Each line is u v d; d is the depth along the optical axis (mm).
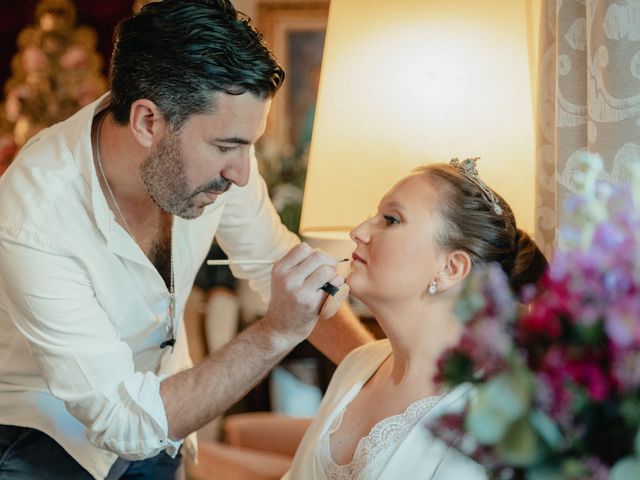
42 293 1649
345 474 1531
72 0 4691
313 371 5152
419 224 1589
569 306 895
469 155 1889
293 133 5266
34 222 1663
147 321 1880
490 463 935
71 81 4629
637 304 867
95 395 1652
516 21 1888
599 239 919
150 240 1911
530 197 1897
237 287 4832
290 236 2219
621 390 858
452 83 1890
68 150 1749
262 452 3299
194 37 1582
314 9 5234
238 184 1700
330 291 1609
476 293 962
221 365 1670
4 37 4879
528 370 904
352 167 1944
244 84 1579
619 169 1545
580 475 873
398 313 1598
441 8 1895
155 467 2066
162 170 1688
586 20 1630
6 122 4668
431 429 986
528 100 1895
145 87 1633
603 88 1561
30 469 1838
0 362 1857
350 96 1947
